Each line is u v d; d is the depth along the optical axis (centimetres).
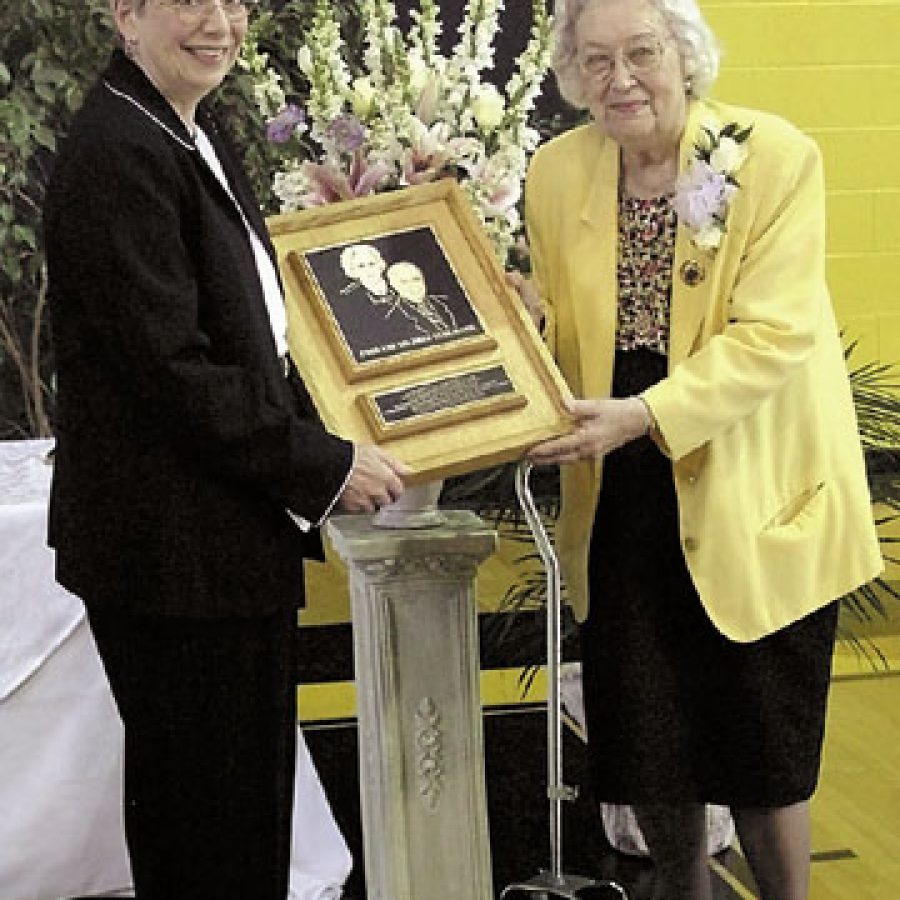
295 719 267
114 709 341
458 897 293
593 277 280
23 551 333
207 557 245
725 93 625
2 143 552
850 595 408
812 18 622
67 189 237
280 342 258
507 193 280
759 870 299
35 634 335
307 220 269
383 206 273
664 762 287
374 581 280
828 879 363
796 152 273
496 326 266
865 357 645
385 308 264
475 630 287
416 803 288
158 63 246
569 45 276
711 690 286
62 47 551
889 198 636
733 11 620
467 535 279
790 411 282
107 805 344
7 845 340
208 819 260
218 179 247
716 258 272
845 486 287
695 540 276
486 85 280
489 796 417
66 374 246
